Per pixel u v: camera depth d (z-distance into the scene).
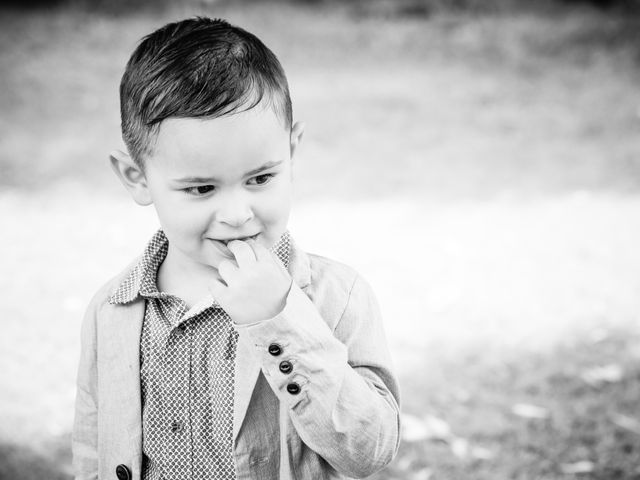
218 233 1.14
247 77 1.11
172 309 1.26
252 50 1.17
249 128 1.09
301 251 1.31
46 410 3.07
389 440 1.19
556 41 9.85
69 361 3.45
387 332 3.62
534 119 7.45
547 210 5.25
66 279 4.33
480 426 2.85
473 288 4.07
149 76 1.14
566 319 3.69
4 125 7.47
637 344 3.41
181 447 1.24
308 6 11.97
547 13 11.14
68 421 2.99
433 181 5.96
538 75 8.88
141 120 1.15
